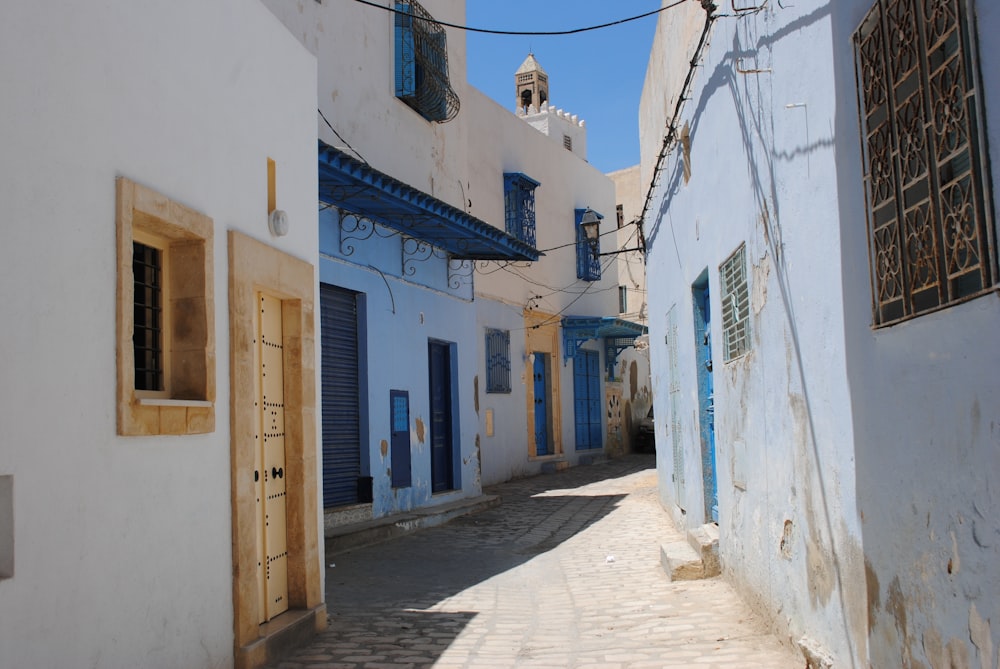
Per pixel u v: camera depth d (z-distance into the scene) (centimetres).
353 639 625
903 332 351
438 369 1502
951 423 311
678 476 1097
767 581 599
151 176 439
